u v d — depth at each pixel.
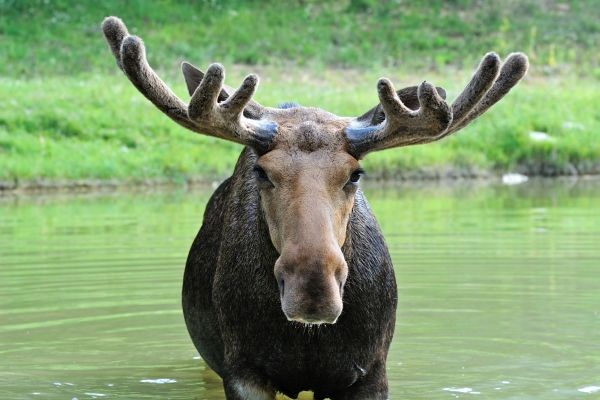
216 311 12.83
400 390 14.45
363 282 12.04
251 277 12.00
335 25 65.56
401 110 10.87
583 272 21.89
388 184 41.56
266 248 11.52
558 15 68.44
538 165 45.47
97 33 61.59
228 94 12.07
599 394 14.13
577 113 51.09
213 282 13.02
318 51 61.12
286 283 10.04
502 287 20.59
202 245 14.14
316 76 57.19
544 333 17.41
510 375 15.10
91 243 25.38
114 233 27.06
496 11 67.94
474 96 11.17
